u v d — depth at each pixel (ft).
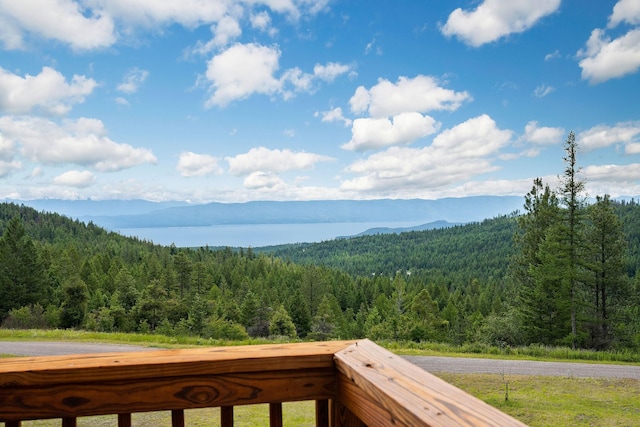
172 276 174.91
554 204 71.46
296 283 219.20
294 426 17.11
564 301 62.69
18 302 122.21
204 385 3.60
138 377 3.55
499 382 34.09
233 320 137.28
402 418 2.52
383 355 3.54
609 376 36.96
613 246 64.80
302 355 3.67
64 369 3.50
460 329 102.01
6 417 3.50
